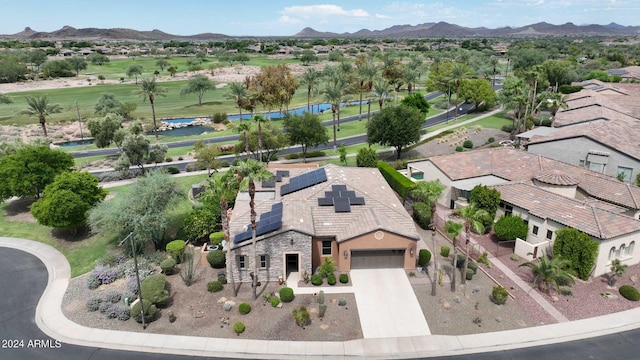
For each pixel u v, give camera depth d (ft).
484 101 373.20
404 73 387.96
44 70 638.53
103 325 103.60
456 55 599.16
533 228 136.77
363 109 403.75
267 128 246.27
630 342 95.25
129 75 611.06
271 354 93.61
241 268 119.65
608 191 148.97
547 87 380.78
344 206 131.54
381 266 126.72
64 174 155.74
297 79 502.38
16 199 190.60
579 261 118.42
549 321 102.68
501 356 91.86
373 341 97.04
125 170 224.12
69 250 145.07
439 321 103.35
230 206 152.05
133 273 124.77
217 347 95.66
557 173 153.69
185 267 128.67
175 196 144.46
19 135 322.75
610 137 178.09
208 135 327.06
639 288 115.14
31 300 114.93
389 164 220.23
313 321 103.81
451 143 264.72
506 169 171.53
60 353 94.22
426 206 154.10
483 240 145.07
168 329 101.76
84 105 433.48
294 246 118.11
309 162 239.91
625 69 462.19
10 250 145.28
